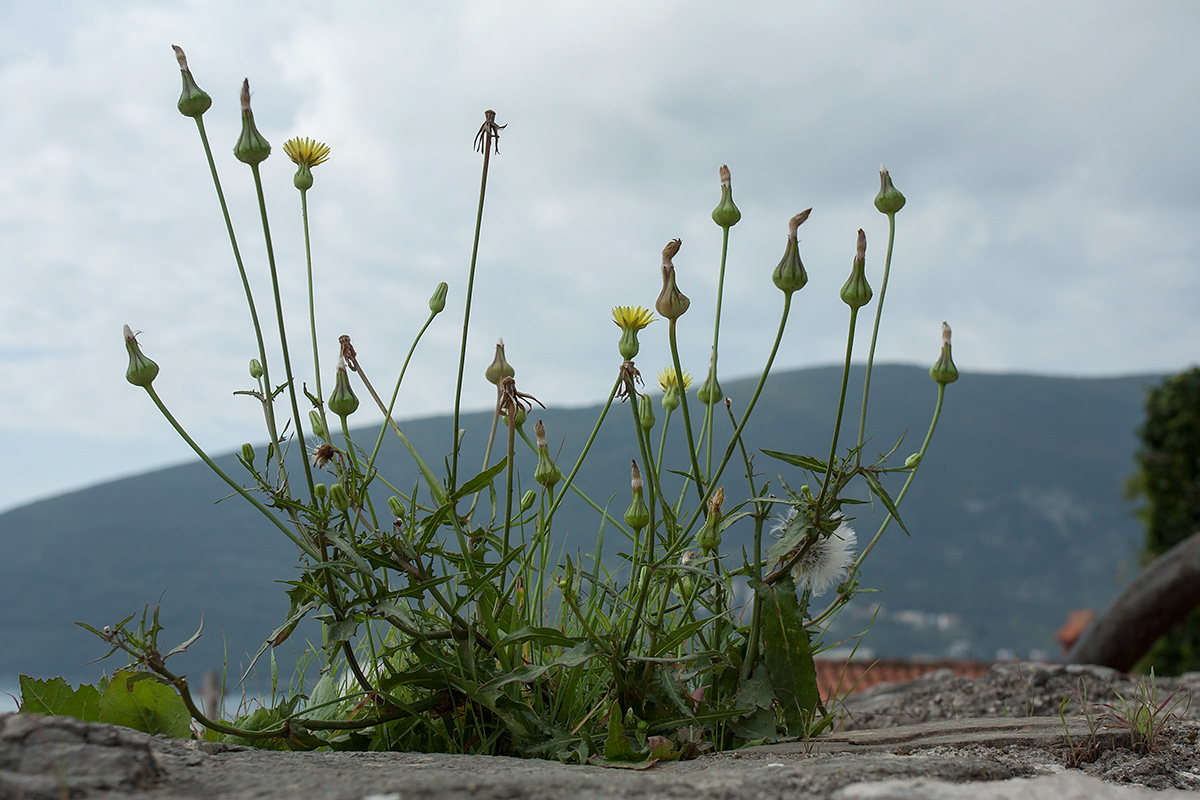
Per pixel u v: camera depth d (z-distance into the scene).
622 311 0.60
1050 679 1.00
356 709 0.60
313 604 0.56
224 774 0.48
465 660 0.58
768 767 0.50
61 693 0.55
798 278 0.56
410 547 0.57
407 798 0.45
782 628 0.58
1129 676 1.09
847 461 0.57
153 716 0.55
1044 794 0.46
